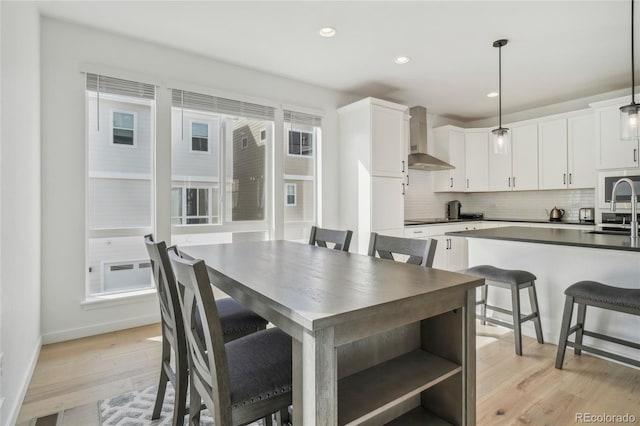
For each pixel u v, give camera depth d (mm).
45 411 1772
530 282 2547
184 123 3322
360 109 4035
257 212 3777
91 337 2746
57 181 2646
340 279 1259
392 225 4125
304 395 891
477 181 5379
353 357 1182
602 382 2031
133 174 3059
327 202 4211
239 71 3555
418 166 4797
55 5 2457
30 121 2178
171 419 1713
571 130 4488
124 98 3000
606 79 3959
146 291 3053
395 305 992
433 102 4816
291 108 3883
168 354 1723
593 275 2406
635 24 2750
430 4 2484
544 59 3412
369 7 2520
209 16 2631
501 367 2227
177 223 3301
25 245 1997
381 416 1257
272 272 1391
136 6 2488
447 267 4824
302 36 2941
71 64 2701
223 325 1662
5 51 1600
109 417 1725
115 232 2977
